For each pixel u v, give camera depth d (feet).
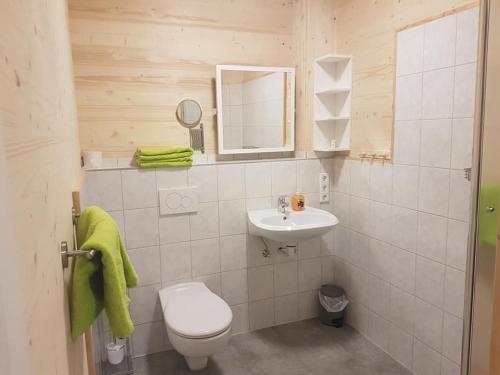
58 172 3.03
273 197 9.12
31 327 1.58
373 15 7.85
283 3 9.02
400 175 7.43
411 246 7.29
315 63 8.95
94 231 3.11
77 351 3.26
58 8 4.37
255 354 8.30
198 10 8.30
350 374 7.54
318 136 9.20
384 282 8.07
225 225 8.76
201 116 8.56
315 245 9.62
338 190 9.40
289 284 9.52
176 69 8.27
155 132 8.26
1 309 1.25
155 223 8.20
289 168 9.16
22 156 1.67
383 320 8.18
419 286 7.17
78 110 7.70
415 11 6.84
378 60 7.80
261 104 8.87
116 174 7.80
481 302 2.53
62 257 2.69
